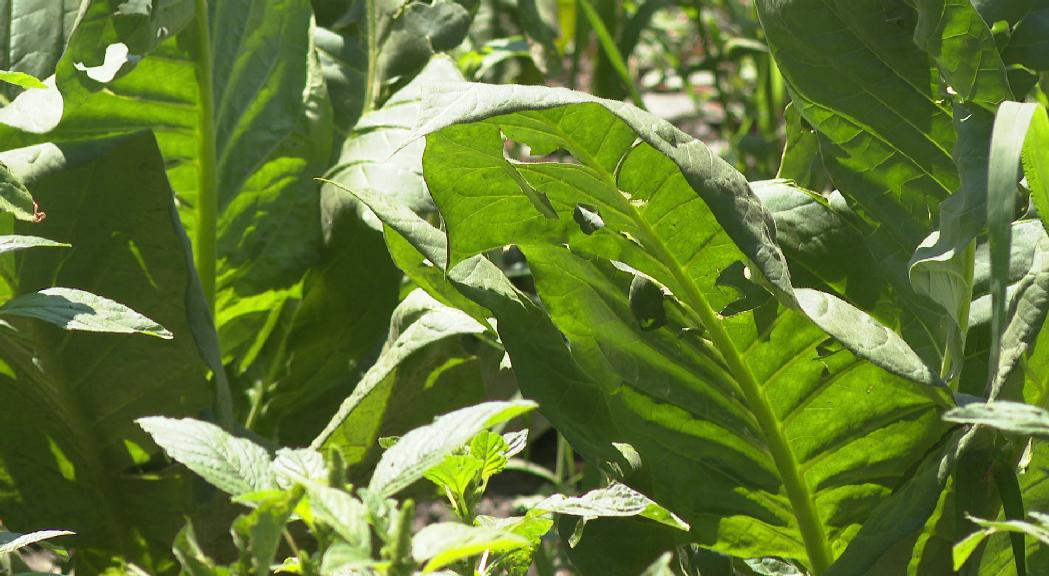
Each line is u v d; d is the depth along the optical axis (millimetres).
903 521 1330
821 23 1459
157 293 1579
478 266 1480
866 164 1491
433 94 1295
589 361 1445
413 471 1184
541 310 1470
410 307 1607
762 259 1306
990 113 1389
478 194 1387
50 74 1642
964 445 1335
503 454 1293
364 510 1158
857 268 1515
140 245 1565
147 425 1222
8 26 1652
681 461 1465
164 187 1557
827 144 1497
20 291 1551
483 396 1649
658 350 1443
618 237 1414
